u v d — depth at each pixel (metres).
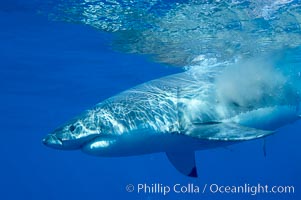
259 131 5.93
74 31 15.30
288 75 10.71
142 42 16.39
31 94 28.92
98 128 6.98
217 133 6.28
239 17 12.75
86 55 19.27
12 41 16.91
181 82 8.46
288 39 15.00
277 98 9.66
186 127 7.14
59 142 6.84
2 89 26.83
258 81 9.48
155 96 7.68
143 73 23.44
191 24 13.56
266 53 16.53
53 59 20.03
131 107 7.31
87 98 31.45
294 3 11.38
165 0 11.12
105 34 15.51
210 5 11.55
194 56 18.06
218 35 14.84
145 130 7.18
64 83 25.80
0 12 13.25
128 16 12.90
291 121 10.28
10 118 39.53
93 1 11.64
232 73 9.58
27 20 14.09
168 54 18.14
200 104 7.81
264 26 13.70
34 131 50.16
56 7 12.50
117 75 23.92
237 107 8.34
